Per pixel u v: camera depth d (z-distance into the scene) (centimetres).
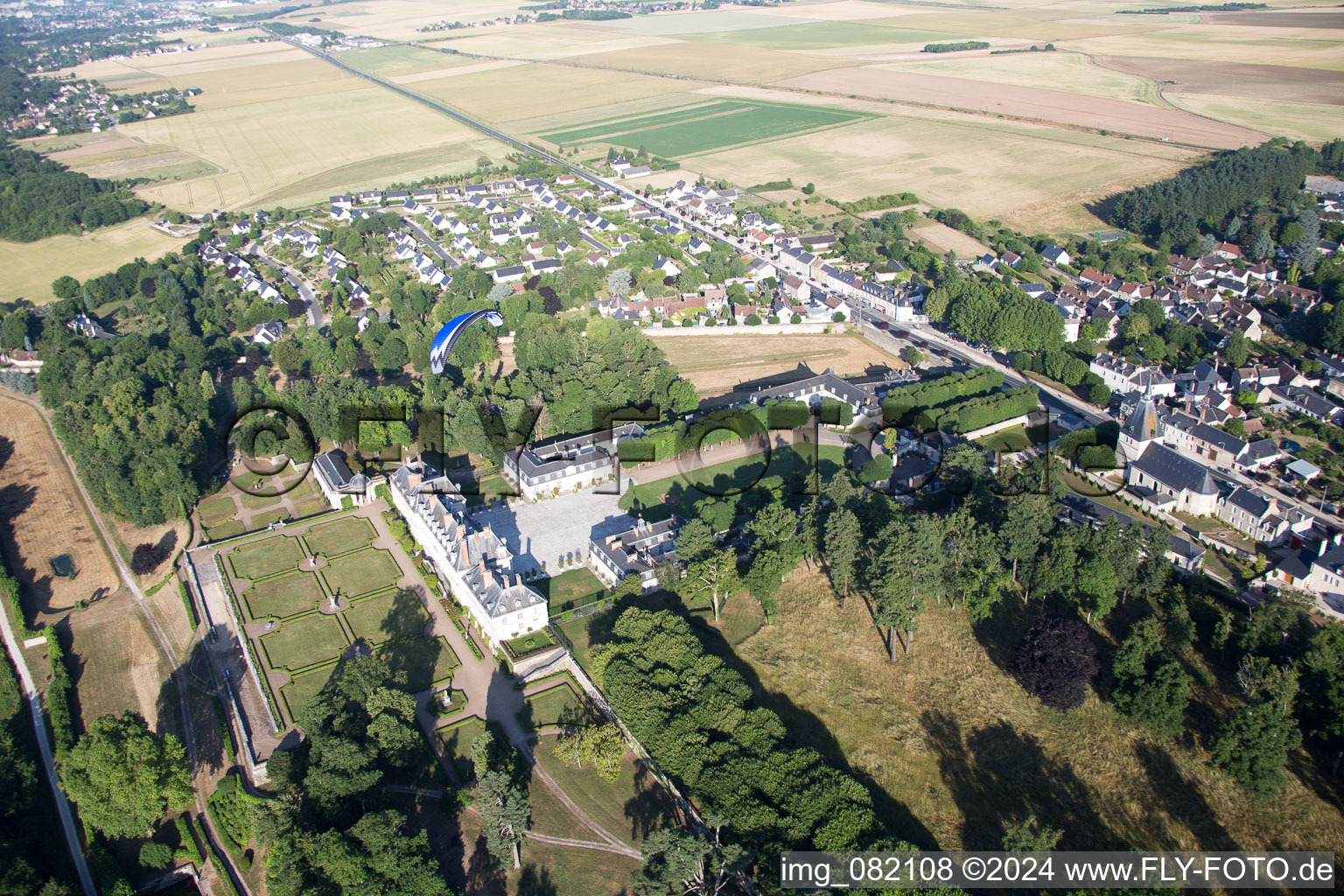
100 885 18862
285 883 17500
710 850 17862
